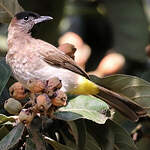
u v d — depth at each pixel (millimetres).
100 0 12977
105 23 12930
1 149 7586
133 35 12422
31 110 7633
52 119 8820
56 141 8531
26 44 10344
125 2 12516
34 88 7656
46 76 10141
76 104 8500
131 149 8664
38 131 7992
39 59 10164
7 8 10164
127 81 8977
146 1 14422
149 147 10617
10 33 10539
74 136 8711
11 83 9992
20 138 8172
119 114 9695
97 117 8227
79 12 13102
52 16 11766
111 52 12727
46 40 11766
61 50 9977
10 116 8172
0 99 9133
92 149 8906
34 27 11461
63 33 13422
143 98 9109
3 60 9086
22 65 10133
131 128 10508
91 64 12609
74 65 10047
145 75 11719
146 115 9367
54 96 7664
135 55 12383
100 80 9289
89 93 9750
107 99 9562
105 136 8758
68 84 9852
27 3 11547
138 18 12477
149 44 12930
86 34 13039
